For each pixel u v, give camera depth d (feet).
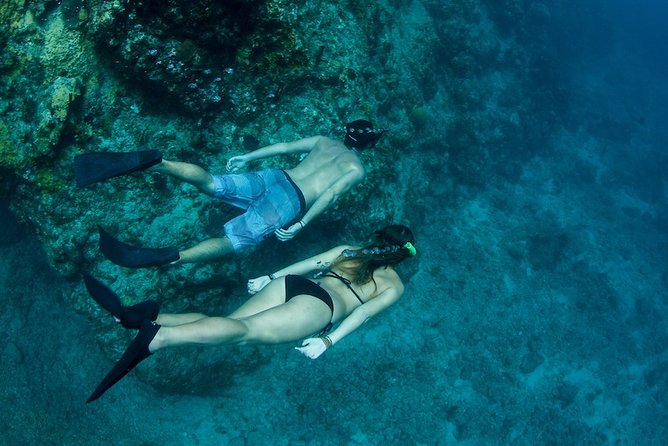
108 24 13.79
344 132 21.48
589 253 54.29
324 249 23.70
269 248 21.30
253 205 13.79
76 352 23.20
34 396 21.18
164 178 18.78
